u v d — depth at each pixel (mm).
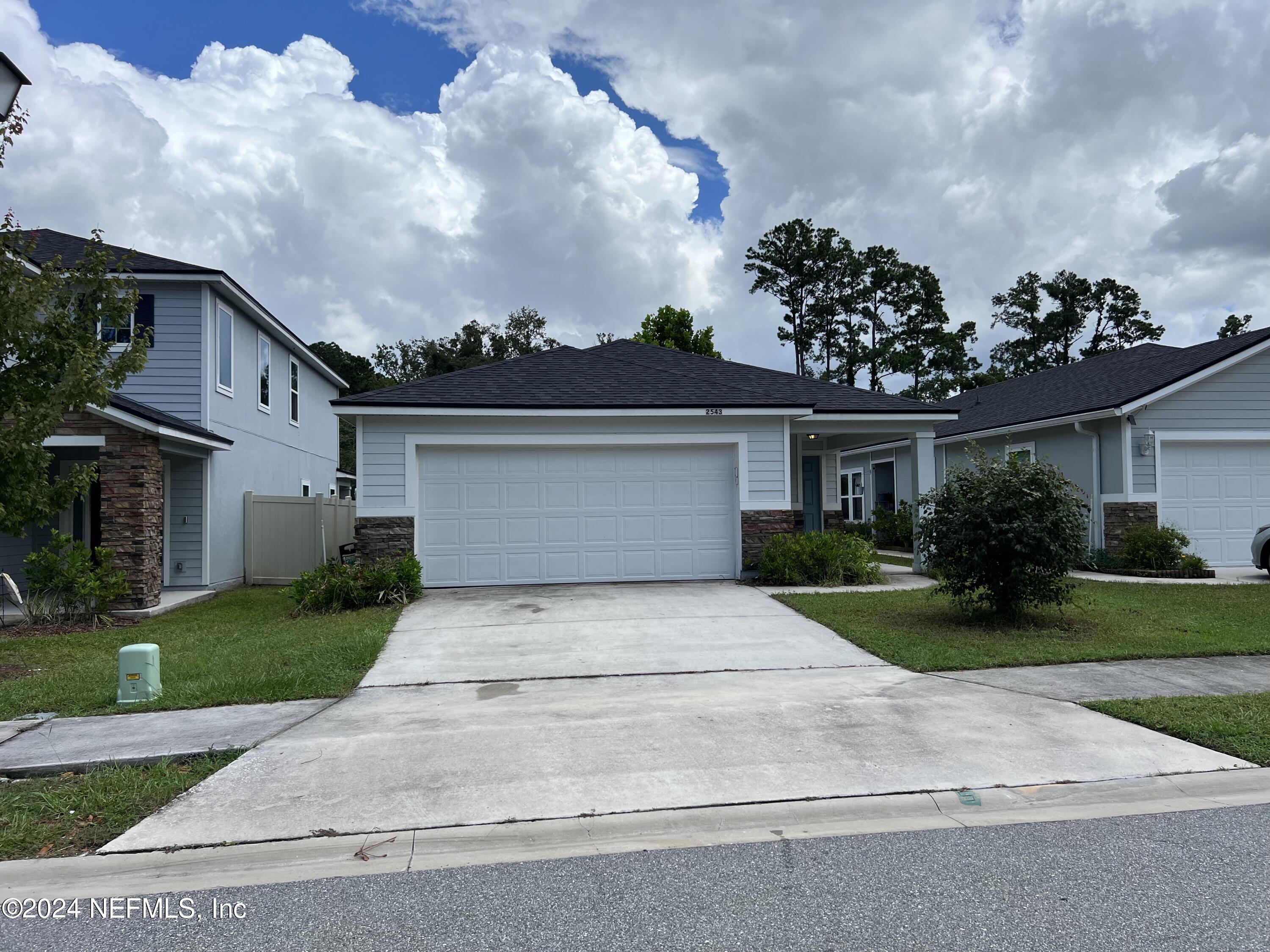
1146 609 10680
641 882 3713
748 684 7121
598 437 13312
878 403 14719
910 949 3105
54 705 6703
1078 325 47188
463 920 3377
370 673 7664
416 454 12922
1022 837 4168
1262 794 4723
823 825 4359
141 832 4215
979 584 9578
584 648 8633
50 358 8305
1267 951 3053
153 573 12164
